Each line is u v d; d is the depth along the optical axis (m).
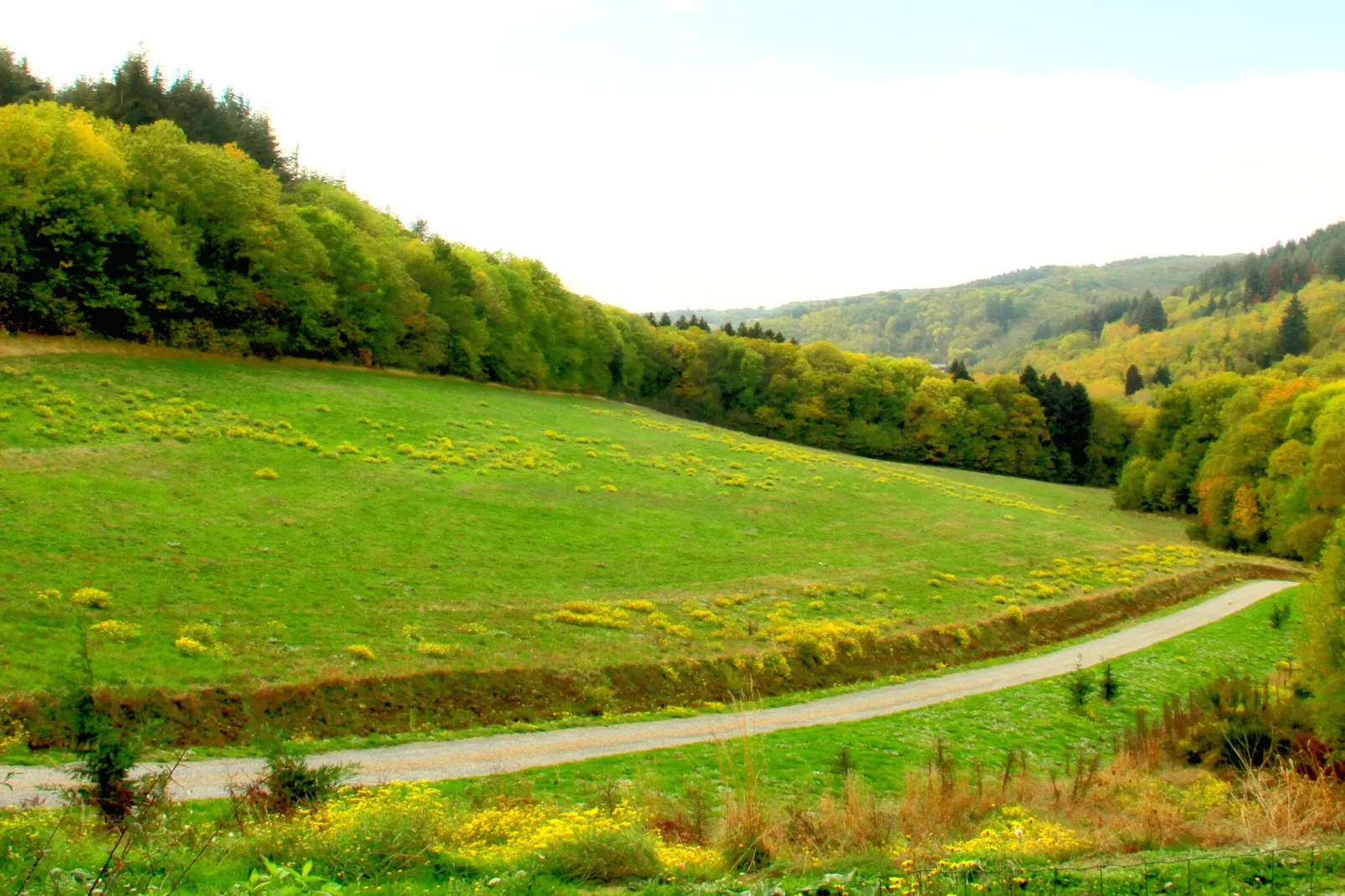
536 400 102.44
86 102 105.56
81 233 65.00
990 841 16.77
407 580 40.47
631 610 42.47
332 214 92.00
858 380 136.50
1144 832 17.28
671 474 77.06
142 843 13.08
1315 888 13.39
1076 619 55.47
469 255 118.06
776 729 32.09
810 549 60.81
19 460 44.25
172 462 50.12
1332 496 75.44
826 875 14.09
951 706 36.66
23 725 22.66
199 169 75.12
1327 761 24.16
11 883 10.91
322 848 13.98
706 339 139.75
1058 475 143.00
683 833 18.00
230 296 74.88
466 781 23.62
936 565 61.38
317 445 59.78
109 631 28.58
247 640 30.67
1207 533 91.69
